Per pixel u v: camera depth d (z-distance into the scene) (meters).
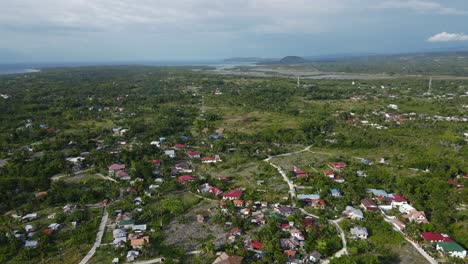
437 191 99.56
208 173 122.19
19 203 97.50
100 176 118.81
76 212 90.25
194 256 72.69
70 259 71.81
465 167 117.25
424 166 124.00
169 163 132.12
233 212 90.94
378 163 130.25
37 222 86.94
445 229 81.56
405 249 75.62
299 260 70.75
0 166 124.94
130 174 116.81
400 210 92.88
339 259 68.62
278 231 81.06
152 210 92.69
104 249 75.00
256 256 71.94
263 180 114.06
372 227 83.75
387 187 105.75
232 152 145.62
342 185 107.19
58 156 131.00
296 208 93.62
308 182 110.94
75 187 108.00
